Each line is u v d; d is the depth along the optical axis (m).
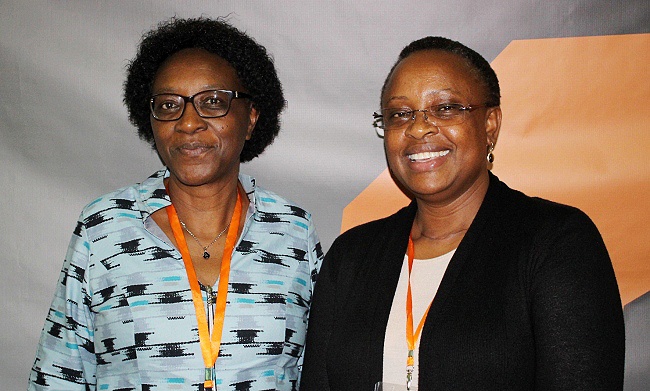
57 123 2.14
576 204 2.10
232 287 1.56
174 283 1.53
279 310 1.59
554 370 1.18
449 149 1.43
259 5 2.15
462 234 1.50
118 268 1.53
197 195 1.63
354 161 2.17
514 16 2.11
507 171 2.12
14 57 2.14
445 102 1.42
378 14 2.13
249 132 1.76
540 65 2.11
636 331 2.08
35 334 2.13
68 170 2.14
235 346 1.51
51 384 1.53
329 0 2.14
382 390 1.33
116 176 2.15
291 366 1.64
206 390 1.46
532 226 1.33
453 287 1.36
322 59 2.15
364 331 1.46
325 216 2.19
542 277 1.25
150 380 1.47
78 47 2.14
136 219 1.59
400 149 1.49
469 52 1.52
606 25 2.09
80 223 1.60
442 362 1.30
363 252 1.61
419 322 1.40
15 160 2.14
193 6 2.15
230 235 1.64
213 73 1.56
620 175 2.09
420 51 1.52
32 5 2.13
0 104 2.14
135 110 1.73
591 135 2.09
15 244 2.14
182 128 1.49
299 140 2.18
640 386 2.08
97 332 1.54
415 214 1.64
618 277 2.09
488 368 1.25
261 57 1.75
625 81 2.08
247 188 1.75
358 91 2.15
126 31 2.14
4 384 2.13
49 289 2.13
